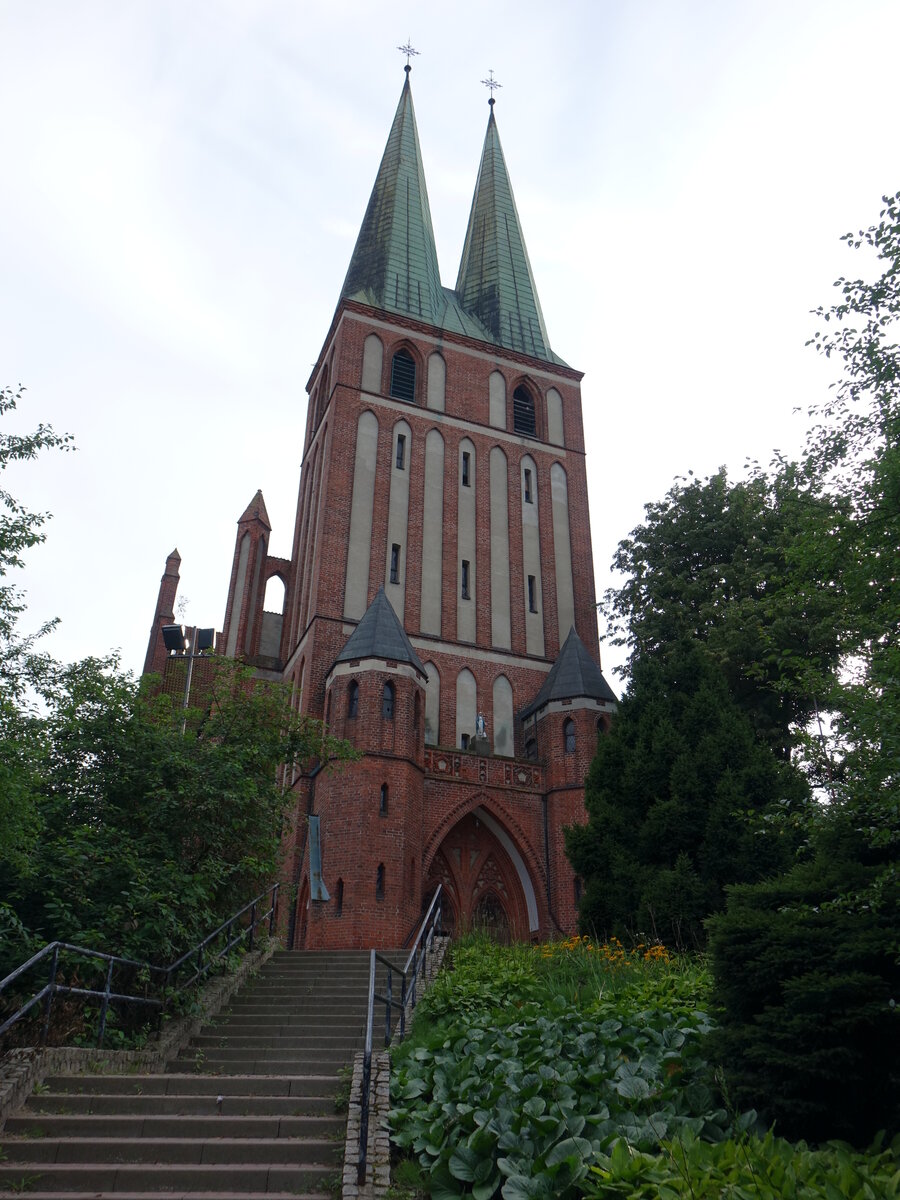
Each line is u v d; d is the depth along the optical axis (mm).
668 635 29109
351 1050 13055
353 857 26562
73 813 15320
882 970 8562
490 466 38781
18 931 12531
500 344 42938
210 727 19250
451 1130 9070
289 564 40875
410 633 34094
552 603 37125
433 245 47281
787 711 26422
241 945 18375
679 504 32156
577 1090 9383
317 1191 8602
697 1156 7000
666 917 17781
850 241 12547
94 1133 9500
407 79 51469
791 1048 8281
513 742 33844
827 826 10555
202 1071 12477
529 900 30688
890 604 11773
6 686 12508
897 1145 7344
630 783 20969
